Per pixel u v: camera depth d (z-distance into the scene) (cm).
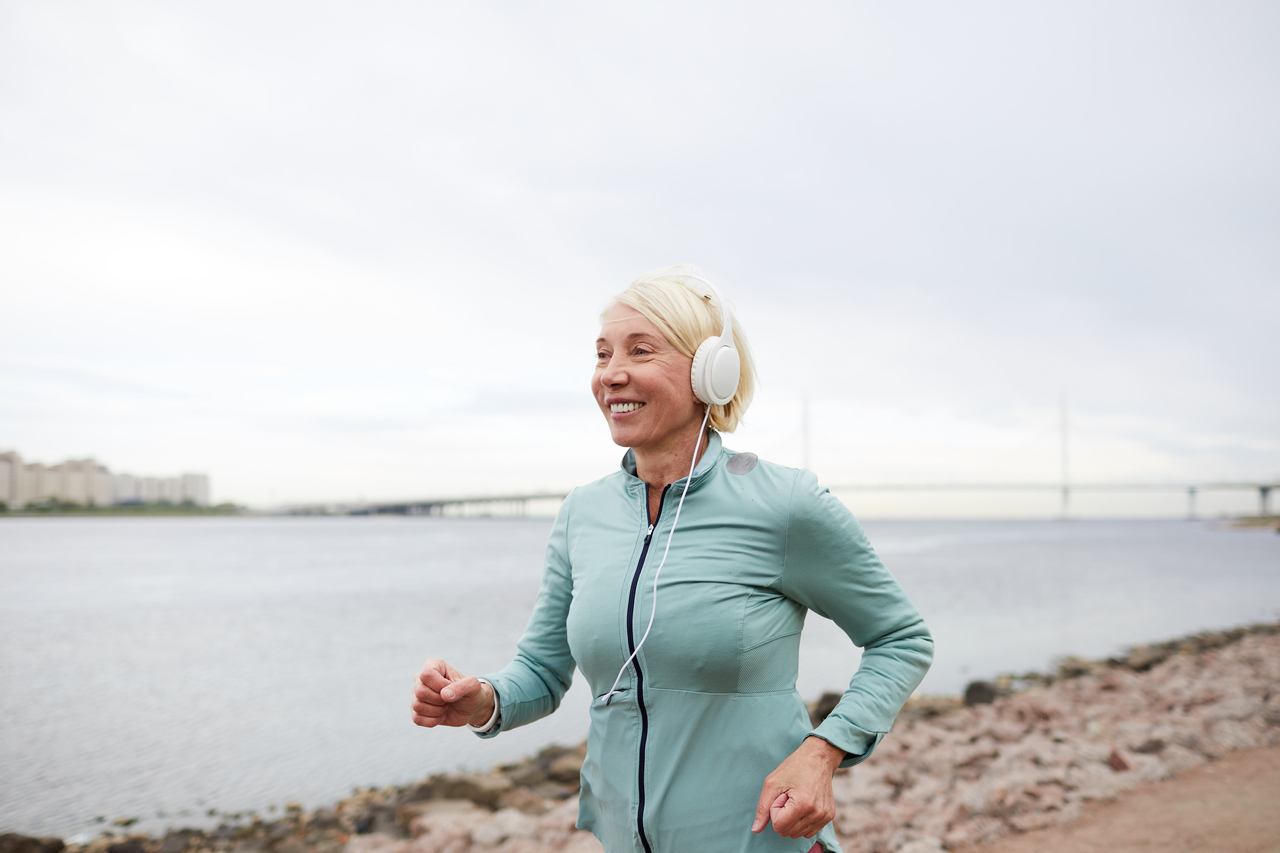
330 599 2594
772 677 120
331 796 657
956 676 1101
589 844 398
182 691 1176
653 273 136
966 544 7662
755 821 106
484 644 1614
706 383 125
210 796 668
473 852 401
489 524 16488
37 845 503
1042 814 372
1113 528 15838
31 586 3225
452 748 800
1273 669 828
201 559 5209
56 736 902
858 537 121
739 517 120
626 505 133
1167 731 506
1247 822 343
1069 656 1266
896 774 465
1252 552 5903
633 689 119
